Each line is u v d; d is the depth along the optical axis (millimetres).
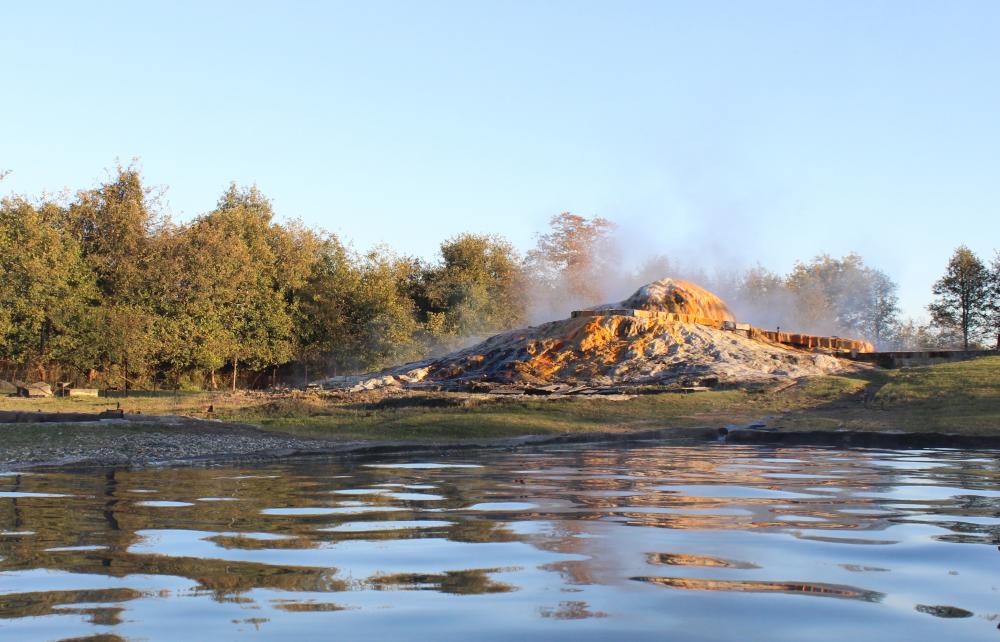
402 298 56156
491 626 3539
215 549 5203
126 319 41719
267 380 52844
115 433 14633
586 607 3838
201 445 13742
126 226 45688
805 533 5711
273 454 12688
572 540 5453
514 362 29812
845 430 16312
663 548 5191
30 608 3824
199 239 46562
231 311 47531
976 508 6949
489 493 8039
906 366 30156
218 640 3342
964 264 50250
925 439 15125
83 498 7797
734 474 9859
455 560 4848
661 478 9422
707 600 3963
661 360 28766
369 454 13477
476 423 17688
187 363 45531
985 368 23219
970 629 3506
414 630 3482
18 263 40781
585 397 22734
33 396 31406
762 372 27266
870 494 7902
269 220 54219
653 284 34906
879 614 3732
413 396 23641
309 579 4391
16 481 9406
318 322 52375
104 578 4426
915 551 5102
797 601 3943
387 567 4664
